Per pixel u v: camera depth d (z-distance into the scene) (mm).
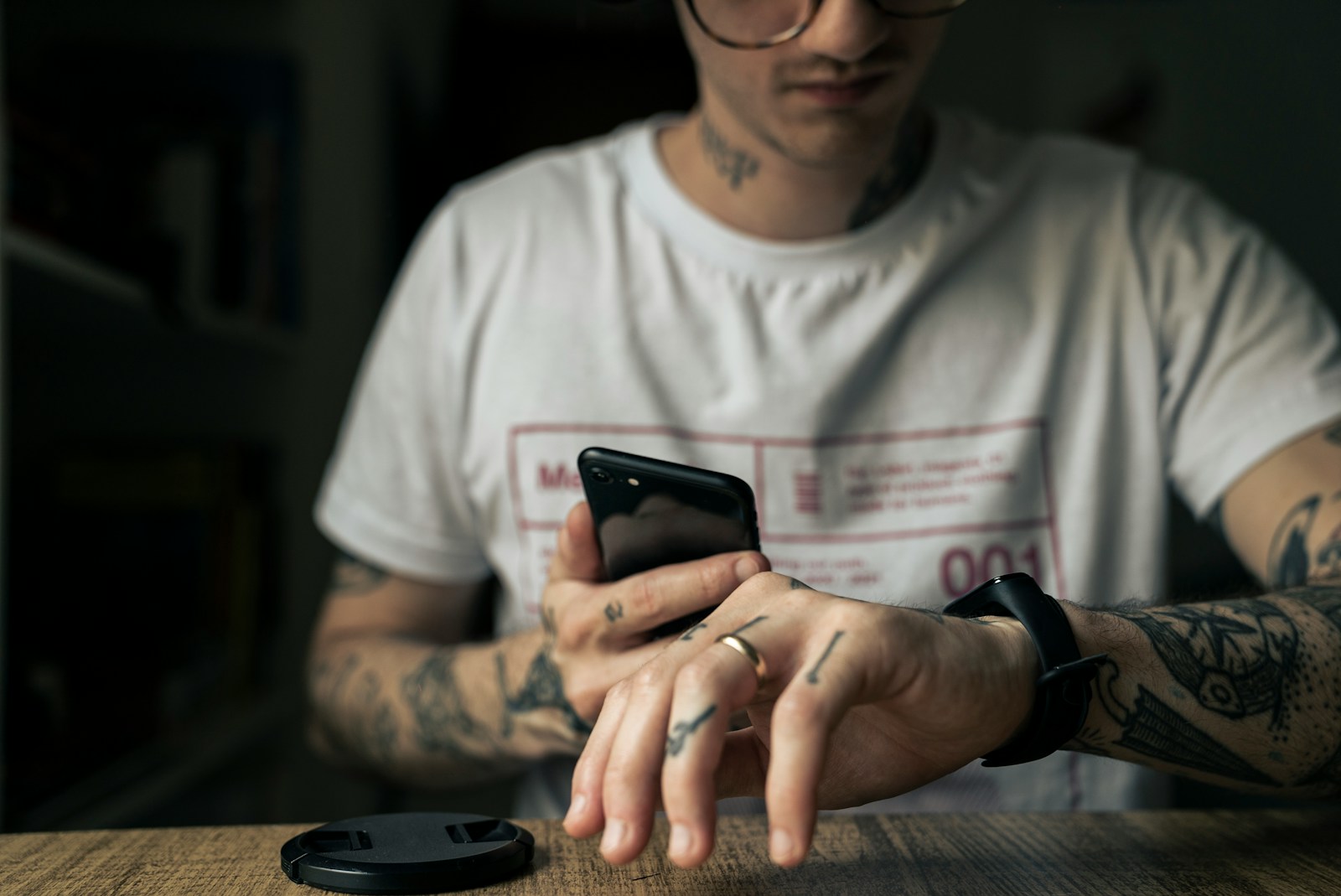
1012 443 1074
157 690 1563
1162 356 1093
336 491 1239
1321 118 2477
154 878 554
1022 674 544
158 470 1707
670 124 1219
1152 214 1128
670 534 695
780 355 1081
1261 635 670
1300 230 2537
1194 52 2789
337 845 581
